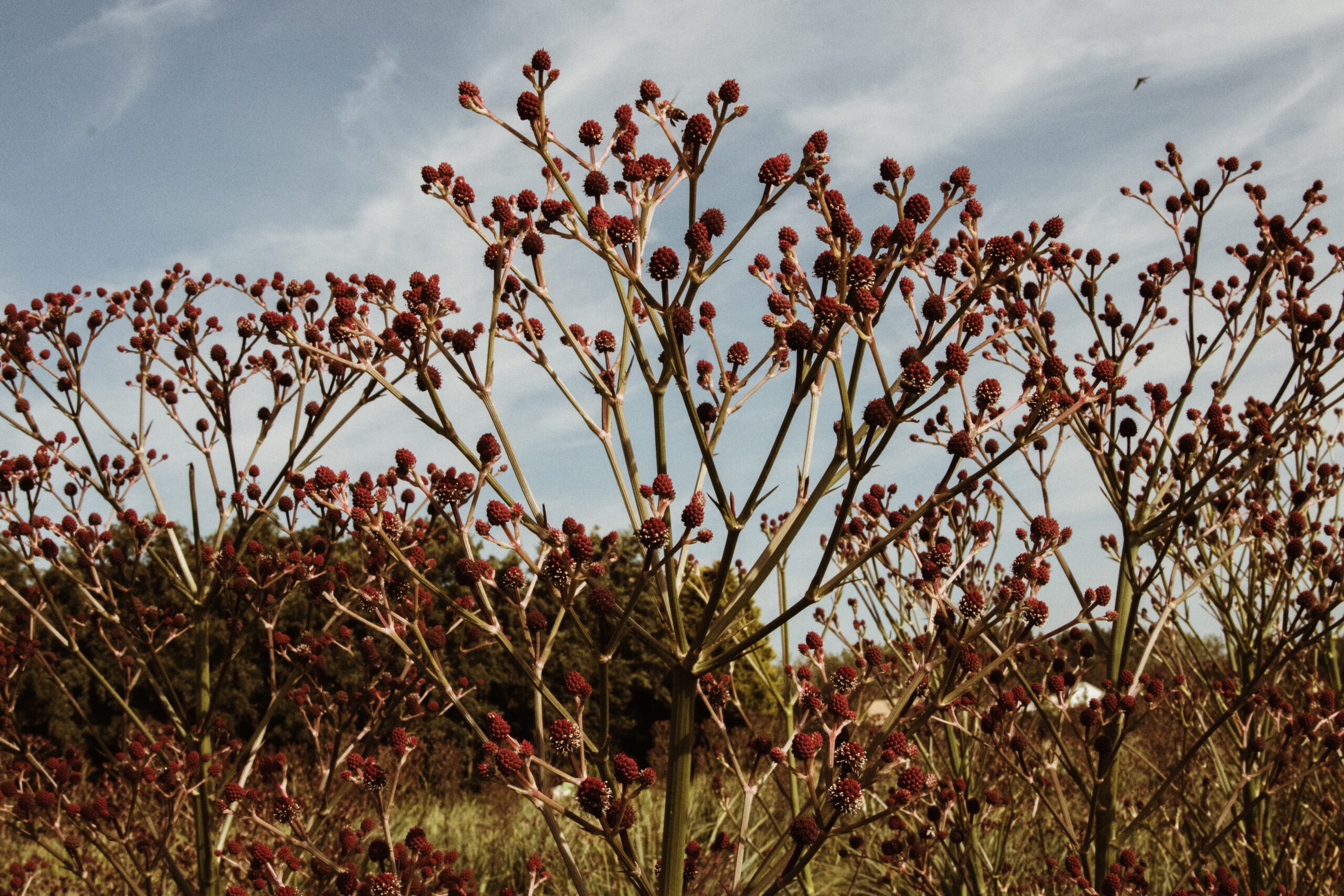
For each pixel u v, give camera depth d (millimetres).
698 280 2592
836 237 2492
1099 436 4297
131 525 4781
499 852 8938
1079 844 3592
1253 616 4566
